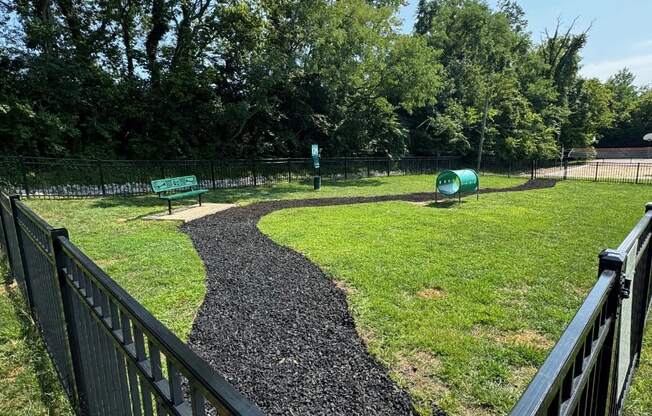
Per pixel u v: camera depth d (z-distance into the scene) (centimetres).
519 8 4066
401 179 1888
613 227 756
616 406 210
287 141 2055
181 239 640
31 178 1156
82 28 1598
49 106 1358
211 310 373
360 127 2194
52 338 264
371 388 256
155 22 1714
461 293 412
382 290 419
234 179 1603
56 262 207
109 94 1513
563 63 3756
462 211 939
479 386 257
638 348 277
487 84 2809
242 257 544
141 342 128
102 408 181
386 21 1794
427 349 302
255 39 1770
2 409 234
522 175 2106
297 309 376
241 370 276
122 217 824
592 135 3903
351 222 795
